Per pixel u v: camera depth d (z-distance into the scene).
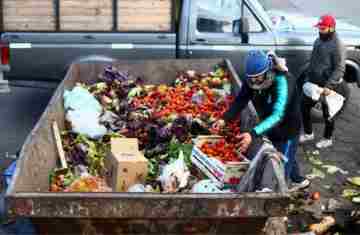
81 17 9.42
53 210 4.73
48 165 6.22
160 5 9.41
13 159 8.43
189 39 9.54
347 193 7.78
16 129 9.45
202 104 8.30
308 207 7.34
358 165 8.70
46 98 10.63
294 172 7.68
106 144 7.00
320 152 9.07
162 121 7.49
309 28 9.84
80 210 4.74
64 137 7.18
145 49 9.58
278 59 6.36
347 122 10.21
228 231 5.03
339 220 6.88
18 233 6.44
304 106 9.03
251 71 6.17
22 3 9.34
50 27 9.46
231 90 8.62
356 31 10.00
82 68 9.17
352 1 17.92
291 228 6.77
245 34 9.54
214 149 6.45
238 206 4.82
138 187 5.66
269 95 6.40
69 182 6.05
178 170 5.72
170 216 4.81
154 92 8.72
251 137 6.19
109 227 4.93
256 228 5.04
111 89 8.73
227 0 9.51
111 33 9.51
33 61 9.58
